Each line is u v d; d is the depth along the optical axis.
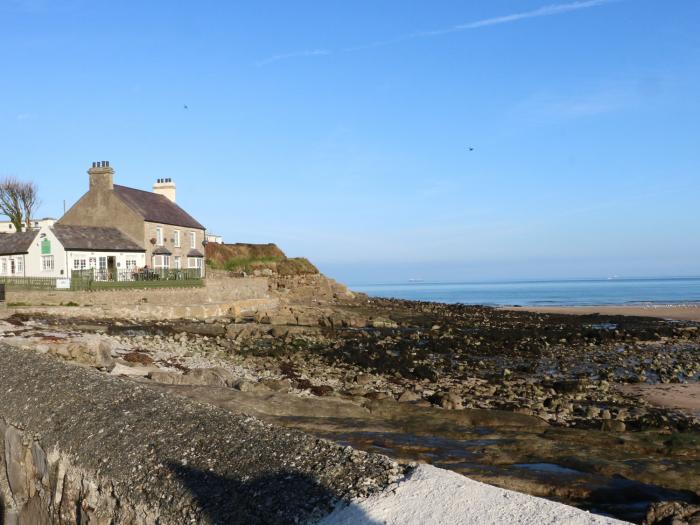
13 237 47.94
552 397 19.78
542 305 89.19
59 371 8.12
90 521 5.34
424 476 4.20
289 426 10.35
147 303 42.97
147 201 56.44
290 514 3.99
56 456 6.07
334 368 24.83
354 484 4.22
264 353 28.53
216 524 4.11
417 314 57.16
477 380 23.20
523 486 7.07
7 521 7.18
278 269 77.44
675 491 7.14
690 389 22.08
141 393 6.79
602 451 9.05
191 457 5.06
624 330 41.28
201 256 60.59
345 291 73.94
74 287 40.09
